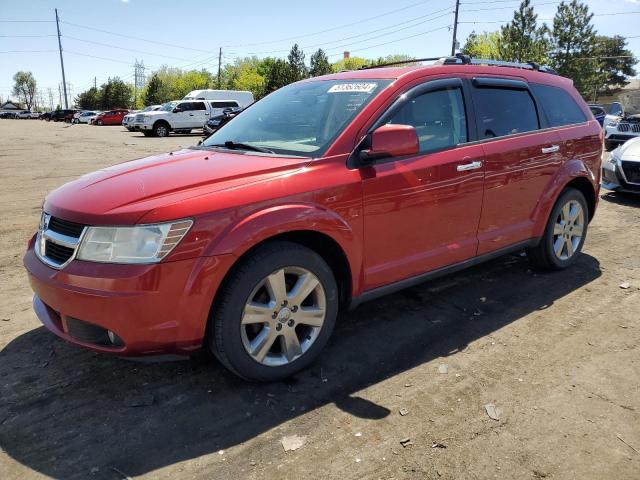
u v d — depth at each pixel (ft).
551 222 15.19
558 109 15.60
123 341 8.57
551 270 16.10
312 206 9.78
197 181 9.41
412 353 11.22
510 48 181.16
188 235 8.56
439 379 10.19
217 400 9.52
